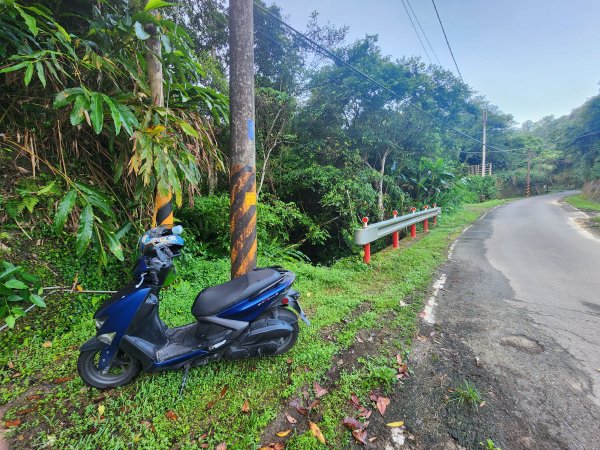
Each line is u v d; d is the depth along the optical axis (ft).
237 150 10.96
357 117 33.53
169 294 12.35
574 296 13.48
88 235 9.48
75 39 10.49
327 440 6.15
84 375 7.38
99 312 7.49
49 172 11.35
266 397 7.29
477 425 6.48
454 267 18.69
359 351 9.21
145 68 12.26
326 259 31.55
